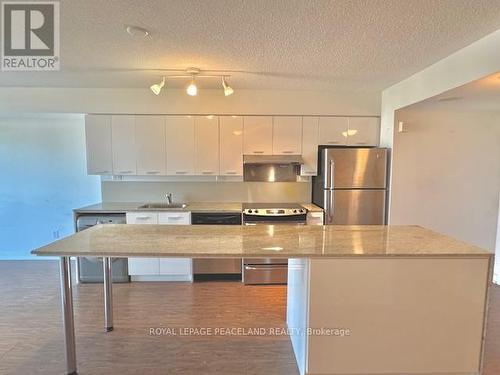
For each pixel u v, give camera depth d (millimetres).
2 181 4258
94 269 3461
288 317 2494
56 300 3023
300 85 3473
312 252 1796
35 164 4266
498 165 3613
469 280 1823
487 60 2088
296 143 3801
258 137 3781
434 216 3619
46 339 2359
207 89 3686
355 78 3160
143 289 3328
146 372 1992
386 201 3619
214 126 3754
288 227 2480
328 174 3533
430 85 2756
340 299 1819
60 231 4348
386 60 2590
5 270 3852
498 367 2023
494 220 3666
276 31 2029
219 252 1777
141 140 3727
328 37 2117
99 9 1744
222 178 4078
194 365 2062
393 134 3508
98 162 3719
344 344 1851
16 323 2596
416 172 3566
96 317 2699
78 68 2830
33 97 3613
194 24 1931
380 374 1882
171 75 3061
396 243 2002
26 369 2018
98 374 1974
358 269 1803
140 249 1819
